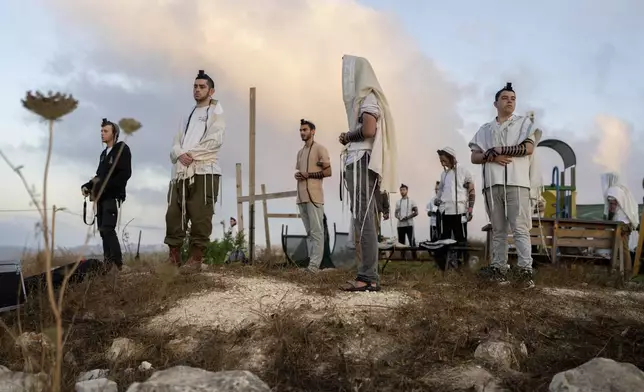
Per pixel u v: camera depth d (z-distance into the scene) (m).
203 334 4.50
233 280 5.86
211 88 6.68
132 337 4.55
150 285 5.44
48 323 4.71
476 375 3.86
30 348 4.24
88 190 6.36
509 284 5.67
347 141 5.32
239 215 9.09
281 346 4.15
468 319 4.70
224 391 3.09
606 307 5.34
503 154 5.91
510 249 8.67
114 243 6.32
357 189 5.20
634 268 8.89
